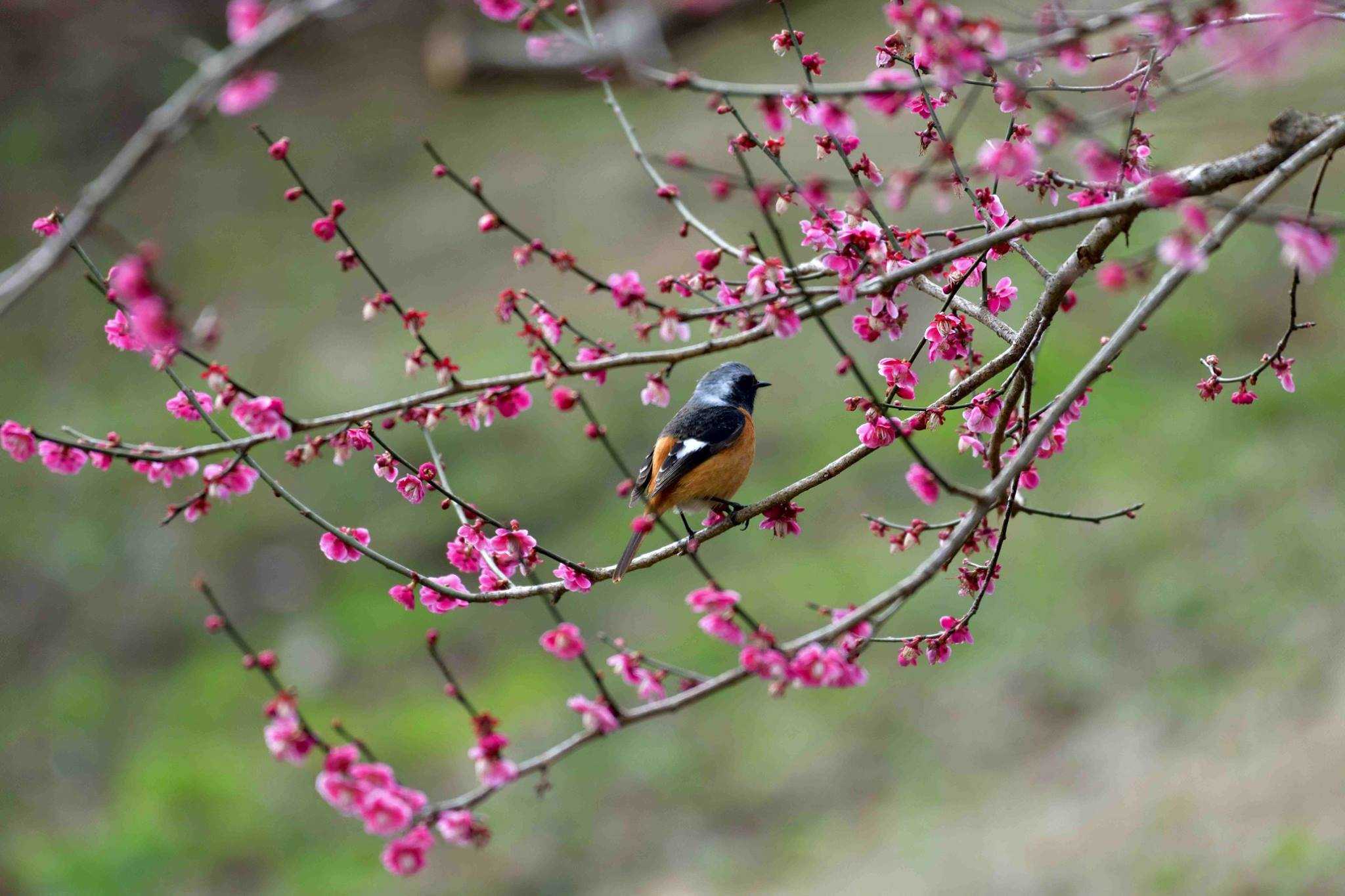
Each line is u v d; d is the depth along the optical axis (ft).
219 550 68.49
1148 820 41.73
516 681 56.70
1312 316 59.98
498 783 13.58
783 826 47.37
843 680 13.92
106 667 63.57
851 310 68.33
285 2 18.42
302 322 80.84
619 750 52.26
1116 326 62.85
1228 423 56.24
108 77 101.14
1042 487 57.57
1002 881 41.50
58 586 68.69
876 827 46.09
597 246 78.07
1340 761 40.11
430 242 84.53
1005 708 49.08
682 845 47.83
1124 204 14.73
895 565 54.70
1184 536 52.19
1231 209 13.61
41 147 98.02
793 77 79.05
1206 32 15.07
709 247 73.56
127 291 13.47
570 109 93.25
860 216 17.12
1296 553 49.29
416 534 65.87
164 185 95.76
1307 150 14.38
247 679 60.44
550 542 62.54
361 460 70.08
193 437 72.95
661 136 86.69
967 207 64.39
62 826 54.39
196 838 52.39
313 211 91.20
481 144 93.04
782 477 61.57
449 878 48.32
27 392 80.64
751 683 53.88
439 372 16.21
